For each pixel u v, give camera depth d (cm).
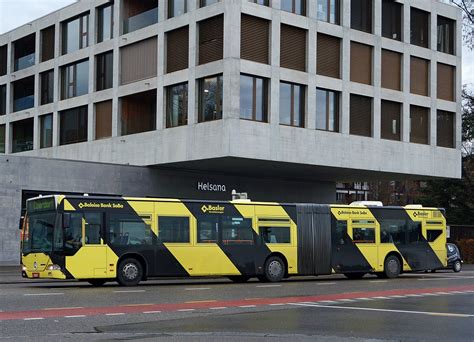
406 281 2712
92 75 4328
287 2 3753
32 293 1942
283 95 3722
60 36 4628
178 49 3806
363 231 2788
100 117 4300
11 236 3450
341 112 3953
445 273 3675
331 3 3969
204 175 4134
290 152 3688
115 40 4175
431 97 4428
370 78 4128
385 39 4181
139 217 2298
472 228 5700
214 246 2420
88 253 2191
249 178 4319
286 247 2581
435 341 1101
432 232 2986
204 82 3647
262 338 1127
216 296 1917
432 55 4447
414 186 7750
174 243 2348
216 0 3606
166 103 3859
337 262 2698
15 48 5116
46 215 2208
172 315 1452
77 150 4403
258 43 3603
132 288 2183
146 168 3944
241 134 3481
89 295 1889
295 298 1889
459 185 6144
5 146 5112
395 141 4200
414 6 4359
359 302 1794
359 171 4138
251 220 2519
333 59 3959
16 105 5088
